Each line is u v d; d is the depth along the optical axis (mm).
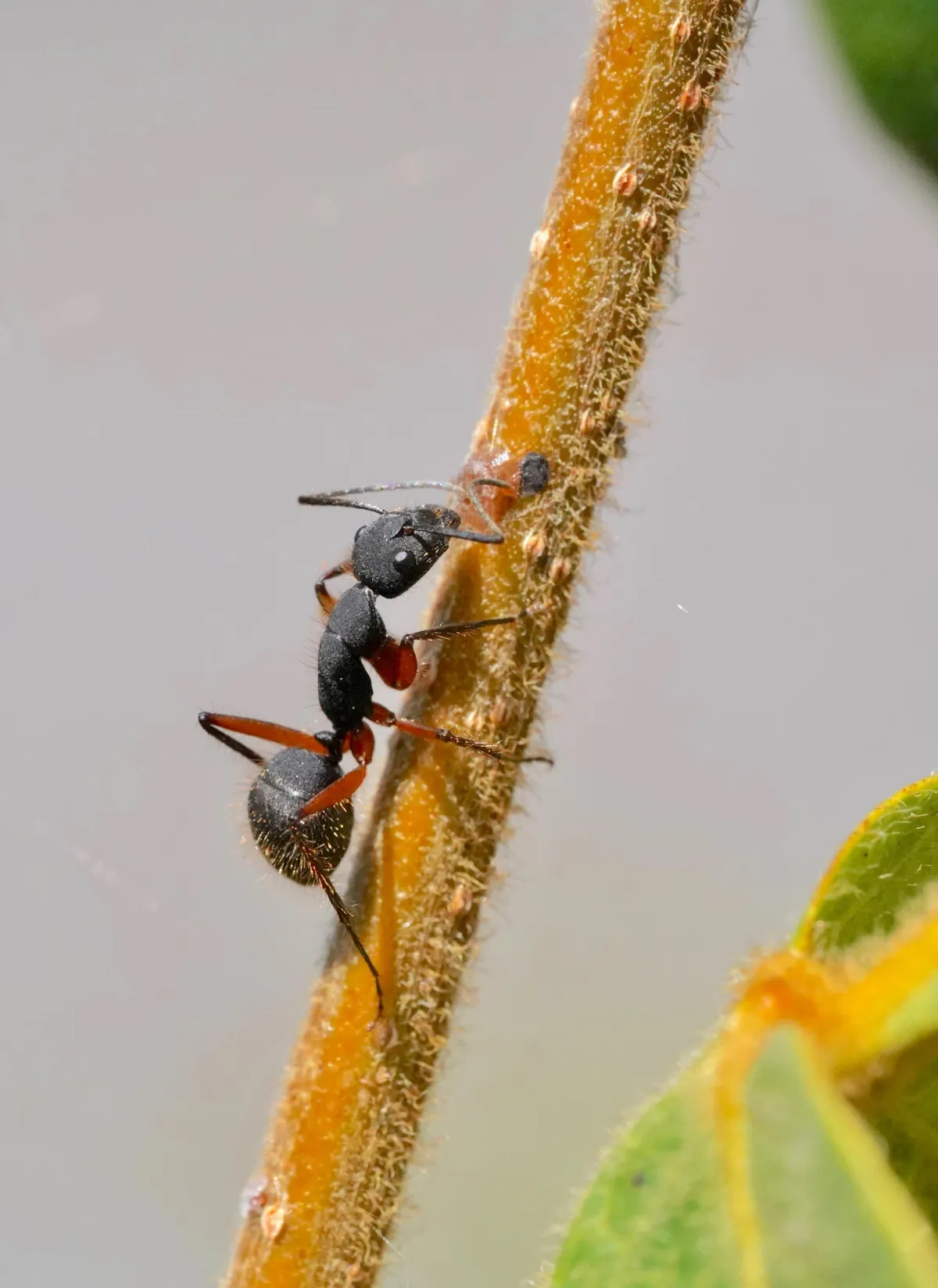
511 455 75
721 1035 59
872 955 58
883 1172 54
